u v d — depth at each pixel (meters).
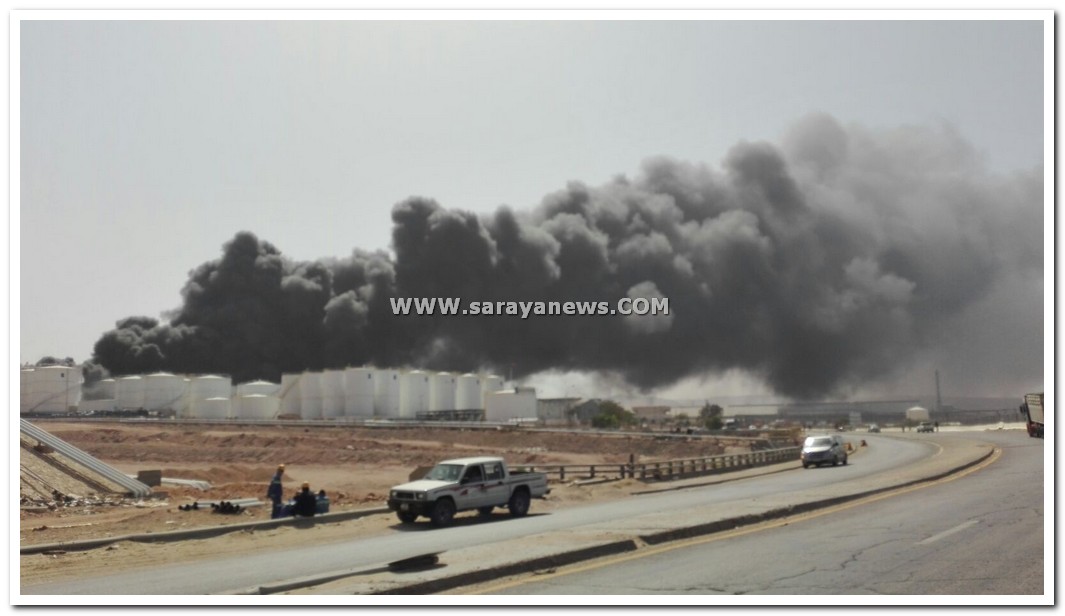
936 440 68.19
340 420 104.12
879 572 10.58
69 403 110.75
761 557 12.06
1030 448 43.50
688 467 40.44
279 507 22.53
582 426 122.62
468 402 133.88
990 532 13.73
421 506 21.53
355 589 10.24
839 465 42.84
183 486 39.56
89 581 13.47
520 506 23.88
